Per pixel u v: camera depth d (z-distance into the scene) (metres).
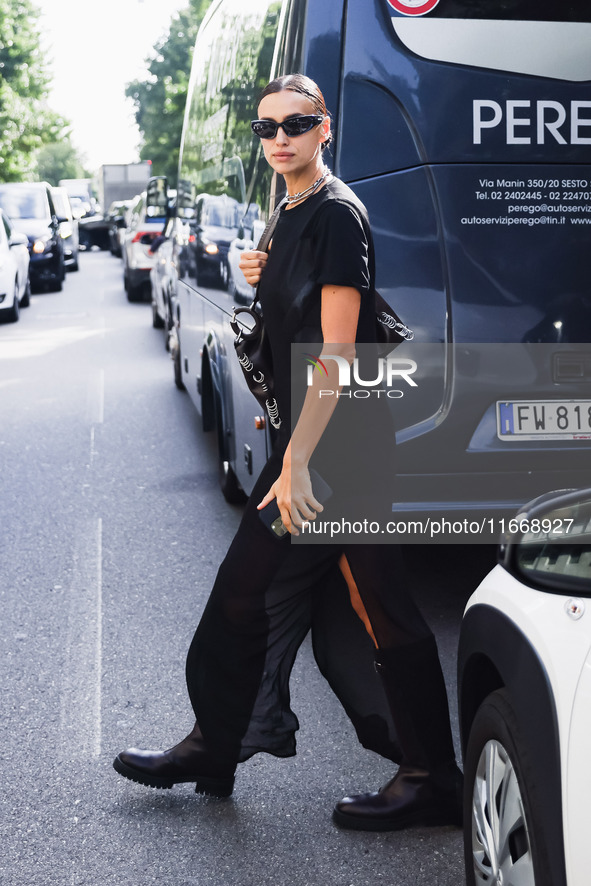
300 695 4.60
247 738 3.48
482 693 2.94
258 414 5.56
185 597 5.74
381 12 4.73
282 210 3.15
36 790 3.84
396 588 3.33
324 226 3.01
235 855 3.39
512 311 4.84
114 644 5.15
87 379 12.84
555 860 2.29
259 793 3.77
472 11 4.75
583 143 4.83
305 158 3.06
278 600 3.34
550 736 2.32
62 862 3.39
